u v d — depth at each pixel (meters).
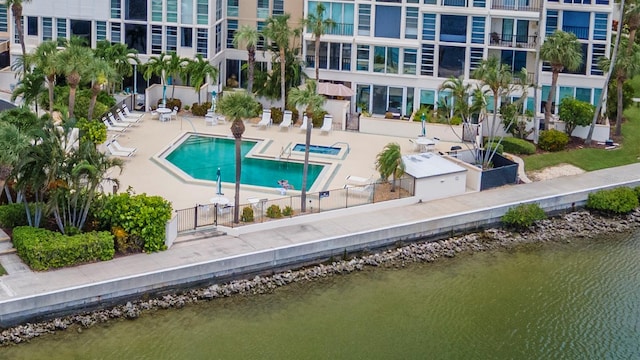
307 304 57.41
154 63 84.06
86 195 58.25
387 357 52.34
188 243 60.41
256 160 75.00
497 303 58.53
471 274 62.16
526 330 55.53
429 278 61.34
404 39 85.75
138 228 58.34
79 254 56.56
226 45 92.50
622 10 79.88
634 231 69.56
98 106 79.31
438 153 76.31
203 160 74.56
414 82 86.25
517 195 71.12
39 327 52.88
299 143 79.00
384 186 69.38
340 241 62.22
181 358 51.31
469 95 79.19
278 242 61.16
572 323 56.41
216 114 83.38
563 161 78.50
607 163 78.75
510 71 83.06
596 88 86.06
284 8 90.94
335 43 86.31
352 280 60.50
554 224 70.00
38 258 55.50
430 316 56.72
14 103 82.25
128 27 87.88
